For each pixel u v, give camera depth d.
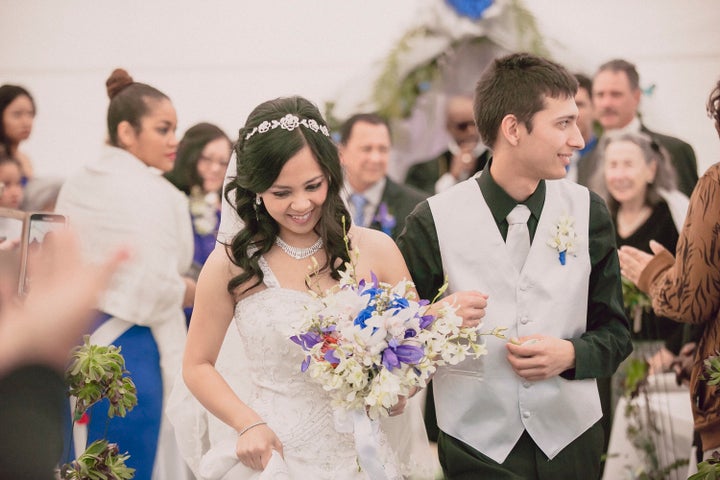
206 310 2.58
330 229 2.53
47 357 1.27
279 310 2.50
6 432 1.26
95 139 5.07
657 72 4.91
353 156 4.71
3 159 4.93
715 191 3.15
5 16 5.05
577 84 2.68
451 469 2.72
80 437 3.71
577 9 4.99
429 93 5.11
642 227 4.46
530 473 2.69
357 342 2.29
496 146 2.71
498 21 5.02
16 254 1.26
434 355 2.34
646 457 4.23
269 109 2.46
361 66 5.10
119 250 1.29
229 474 2.49
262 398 2.55
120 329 3.81
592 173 4.67
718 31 4.90
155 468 3.84
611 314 2.74
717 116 3.63
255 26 5.09
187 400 3.19
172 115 4.10
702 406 3.31
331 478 2.47
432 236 2.75
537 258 2.70
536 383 2.67
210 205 4.34
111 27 5.07
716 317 3.25
